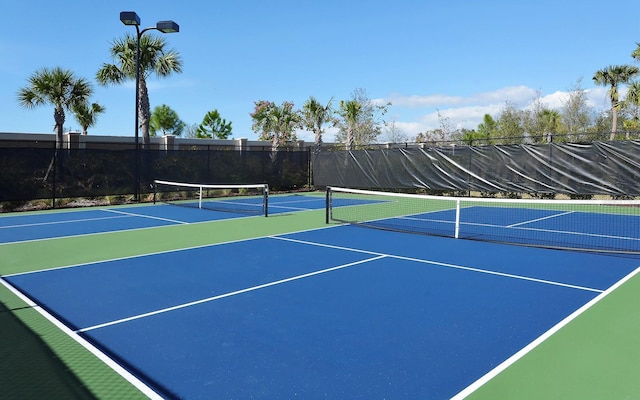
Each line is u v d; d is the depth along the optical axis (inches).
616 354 164.9
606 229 473.7
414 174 805.2
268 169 938.1
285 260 320.8
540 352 166.9
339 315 207.9
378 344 175.3
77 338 180.4
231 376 150.0
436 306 220.8
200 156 834.2
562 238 420.8
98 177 714.2
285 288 251.1
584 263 315.9
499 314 209.2
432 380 146.3
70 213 605.3
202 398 136.3
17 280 268.1
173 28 690.2
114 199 735.1
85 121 1170.0
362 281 266.1
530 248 368.5
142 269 294.0
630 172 613.3
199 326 194.4
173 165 797.9
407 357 163.6
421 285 258.5
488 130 1569.9
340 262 315.0
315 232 445.4
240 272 286.5
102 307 219.1
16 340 178.7
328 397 136.7
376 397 136.3
